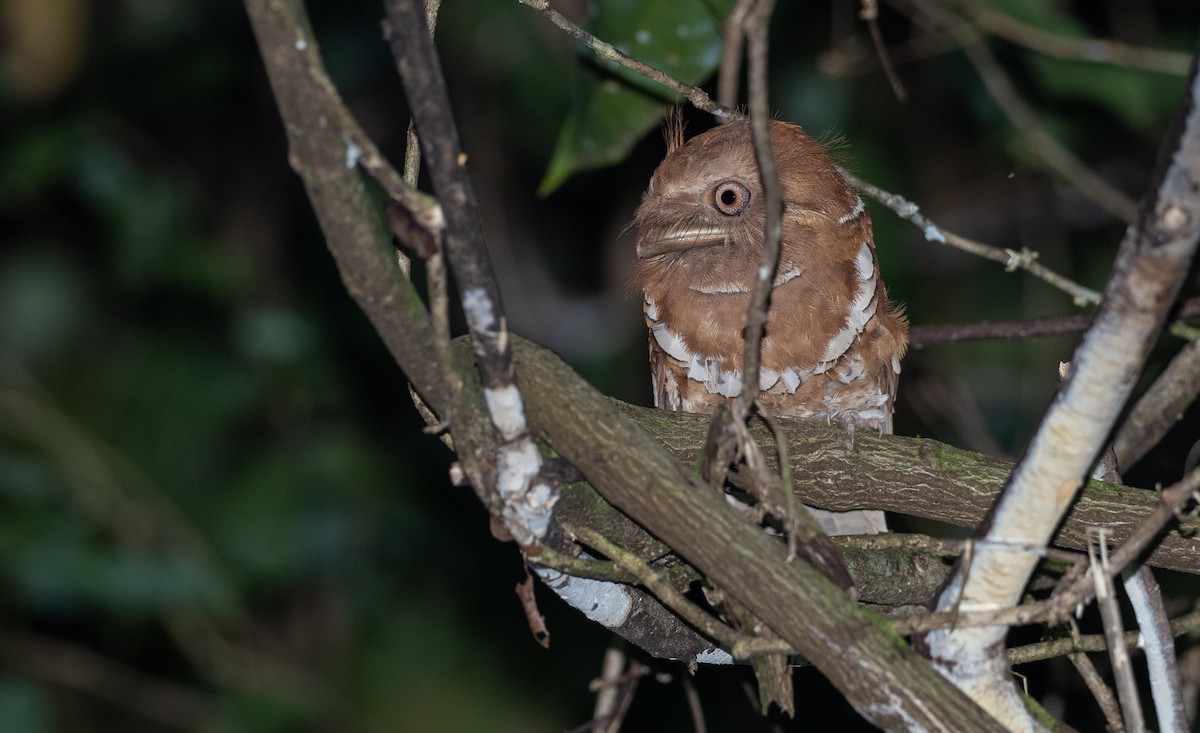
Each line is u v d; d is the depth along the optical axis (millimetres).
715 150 7281
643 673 7809
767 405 7574
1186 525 5945
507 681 12188
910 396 10891
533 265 13234
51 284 12555
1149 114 10430
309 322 12445
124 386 12164
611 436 4867
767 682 5090
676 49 7895
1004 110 10156
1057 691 8297
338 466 12141
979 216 12211
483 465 4910
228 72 12289
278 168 12938
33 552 10680
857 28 11602
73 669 11461
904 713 4547
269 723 11359
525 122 12320
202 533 11773
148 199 12016
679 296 7379
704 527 4750
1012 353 11711
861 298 7312
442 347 4613
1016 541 4688
